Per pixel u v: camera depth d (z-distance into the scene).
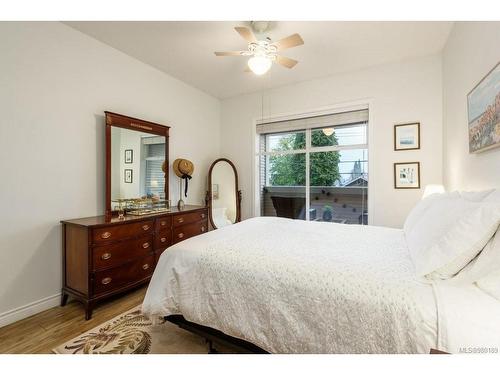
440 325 0.89
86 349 1.64
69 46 2.36
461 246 1.07
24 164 2.08
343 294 1.11
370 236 2.03
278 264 1.35
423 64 2.95
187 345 1.67
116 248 2.29
